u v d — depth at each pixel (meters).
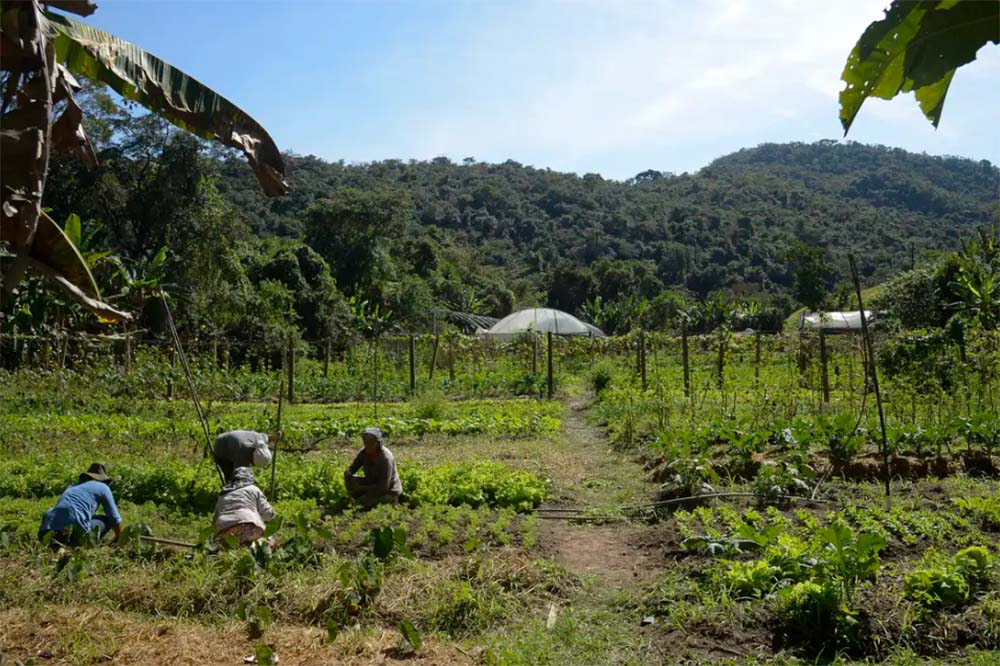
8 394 17.33
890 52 3.21
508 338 39.62
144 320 29.05
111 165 35.22
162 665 5.48
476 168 136.25
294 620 6.28
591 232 103.81
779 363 30.11
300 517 6.69
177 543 7.52
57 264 5.57
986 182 150.88
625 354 33.72
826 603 6.03
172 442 14.16
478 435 16.34
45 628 5.91
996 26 2.99
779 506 9.55
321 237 56.53
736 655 5.84
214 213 36.94
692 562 7.60
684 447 11.07
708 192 132.25
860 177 146.88
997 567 6.82
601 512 9.91
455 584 6.66
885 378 19.16
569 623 6.43
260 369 28.56
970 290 24.48
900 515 8.49
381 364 27.75
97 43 6.05
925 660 5.64
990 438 11.40
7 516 8.83
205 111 6.43
